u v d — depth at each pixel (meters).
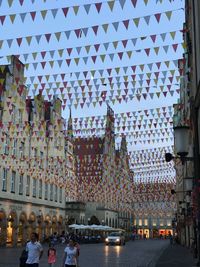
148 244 58.44
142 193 65.75
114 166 70.88
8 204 40.09
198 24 17.91
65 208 57.72
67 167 56.28
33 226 45.84
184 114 33.88
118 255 30.23
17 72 37.91
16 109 40.22
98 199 62.66
